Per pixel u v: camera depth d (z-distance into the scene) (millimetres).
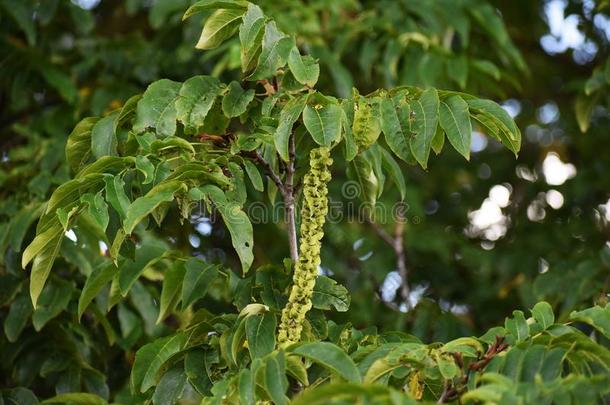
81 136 4664
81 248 5898
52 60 7676
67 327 6121
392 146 4184
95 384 6098
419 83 7172
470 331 6582
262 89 5352
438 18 7785
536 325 4141
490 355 3939
